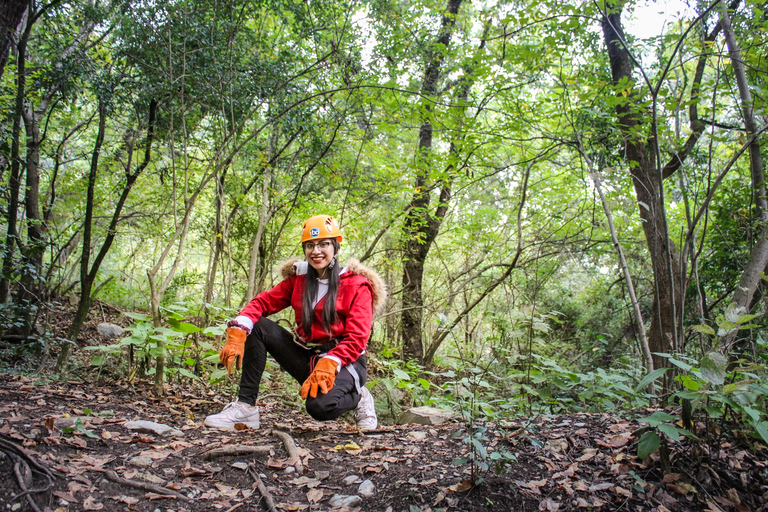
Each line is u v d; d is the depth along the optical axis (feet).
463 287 25.52
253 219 27.61
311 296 9.13
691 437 6.79
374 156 22.68
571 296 29.66
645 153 17.46
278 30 20.51
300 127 17.71
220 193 18.78
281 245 30.58
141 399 11.03
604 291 27.86
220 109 15.28
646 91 15.37
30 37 16.29
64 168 25.16
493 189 30.30
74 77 14.62
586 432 8.50
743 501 6.40
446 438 8.96
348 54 19.02
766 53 12.83
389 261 25.82
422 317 29.35
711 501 6.32
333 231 9.00
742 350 9.45
